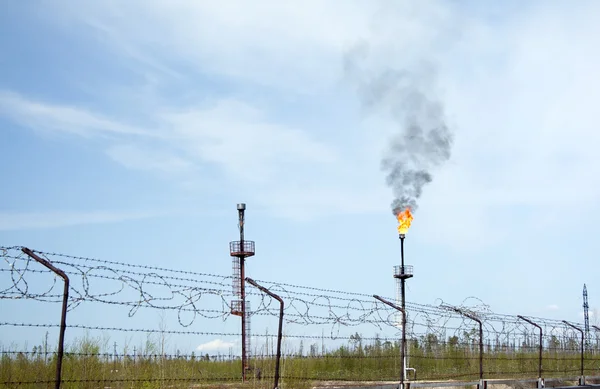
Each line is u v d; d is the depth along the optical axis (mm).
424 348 27625
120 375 17188
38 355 16859
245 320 19531
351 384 21656
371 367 27391
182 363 19016
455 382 22891
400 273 31000
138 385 16828
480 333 24234
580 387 27297
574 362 36062
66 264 13062
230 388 18188
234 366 22547
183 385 17688
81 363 16984
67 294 12914
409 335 21188
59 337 12766
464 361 33281
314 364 25547
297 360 21156
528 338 27312
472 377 30547
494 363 33375
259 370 20219
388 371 27547
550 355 33062
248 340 20625
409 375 28594
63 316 12836
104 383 16750
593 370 36375
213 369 22406
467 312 24078
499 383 26078
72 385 16234
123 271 13812
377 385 20797
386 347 27312
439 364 33094
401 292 30812
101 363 17453
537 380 26812
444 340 22969
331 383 22766
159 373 17609
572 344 31625
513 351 31359
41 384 16094
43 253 12828
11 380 15617
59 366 12750
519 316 26297
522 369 33281
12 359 16422
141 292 14016
